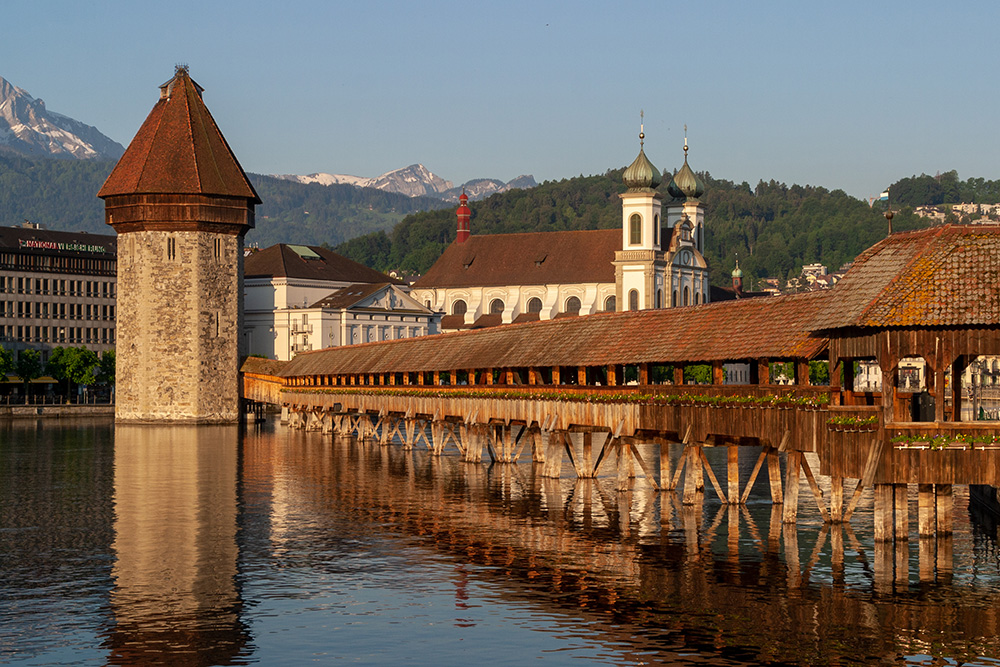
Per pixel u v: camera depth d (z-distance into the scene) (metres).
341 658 39.28
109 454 109.44
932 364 46.16
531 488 77.69
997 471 45.72
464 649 39.97
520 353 81.94
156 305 161.25
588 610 44.38
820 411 50.69
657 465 94.69
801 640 40.34
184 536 60.19
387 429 117.00
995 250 46.84
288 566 52.44
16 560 54.19
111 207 163.00
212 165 163.12
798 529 59.75
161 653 39.91
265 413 191.25
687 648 39.72
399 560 53.50
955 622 42.22
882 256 50.28
